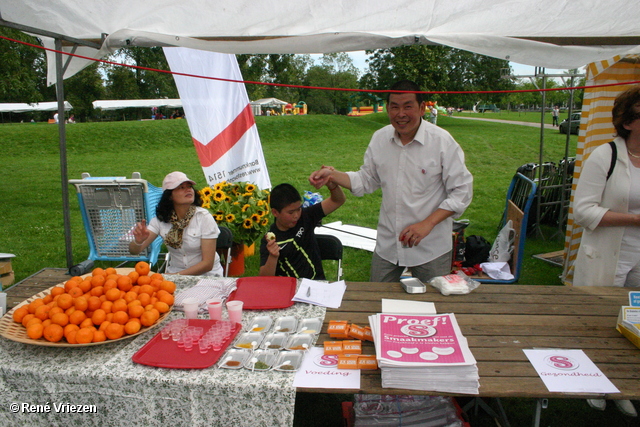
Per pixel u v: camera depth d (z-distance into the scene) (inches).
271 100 1615.4
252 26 93.5
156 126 844.0
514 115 1688.0
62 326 71.7
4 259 177.2
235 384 62.6
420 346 66.9
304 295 93.9
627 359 70.5
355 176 114.5
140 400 65.3
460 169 104.6
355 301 92.9
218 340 72.5
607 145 98.4
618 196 97.2
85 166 544.4
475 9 85.7
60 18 97.8
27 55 392.5
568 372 66.6
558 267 194.7
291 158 587.2
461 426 78.3
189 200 121.3
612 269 101.9
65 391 66.5
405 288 98.5
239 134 222.2
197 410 64.4
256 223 178.4
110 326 72.1
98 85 1582.2
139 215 169.8
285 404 62.3
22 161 591.2
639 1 82.4
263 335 77.0
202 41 100.0
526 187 224.5
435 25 93.4
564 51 100.5
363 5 85.4
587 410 104.9
